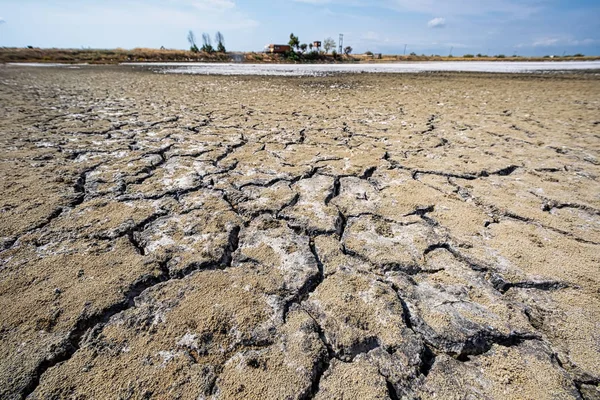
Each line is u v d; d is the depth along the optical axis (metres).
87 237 1.49
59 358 0.92
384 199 1.94
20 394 0.82
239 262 1.37
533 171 2.36
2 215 1.63
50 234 1.50
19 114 4.12
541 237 1.54
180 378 0.86
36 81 8.70
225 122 3.89
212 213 1.74
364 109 4.83
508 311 1.11
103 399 0.80
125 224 1.60
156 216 1.70
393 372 0.90
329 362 0.94
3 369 0.87
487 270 1.31
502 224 1.66
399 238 1.54
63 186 2.01
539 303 1.15
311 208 1.82
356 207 1.84
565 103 5.31
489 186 2.11
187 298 1.14
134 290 1.18
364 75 11.41
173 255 1.38
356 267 1.34
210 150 2.80
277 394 0.83
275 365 0.90
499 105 5.15
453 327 1.04
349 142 3.09
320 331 1.03
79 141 3.00
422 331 1.04
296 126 3.72
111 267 1.29
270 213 1.77
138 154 2.67
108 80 9.12
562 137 3.25
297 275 1.28
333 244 1.50
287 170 2.37
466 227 1.62
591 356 0.94
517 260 1.36
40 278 1.21
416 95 6.33
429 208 1.82
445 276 1.29
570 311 1.11
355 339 1.00
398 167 2.45
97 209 1.75
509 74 11.47
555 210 1.79
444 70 14.22
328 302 1.15
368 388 0.85
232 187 2.08
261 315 1.08
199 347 0.95
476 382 0.88
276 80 9.46
